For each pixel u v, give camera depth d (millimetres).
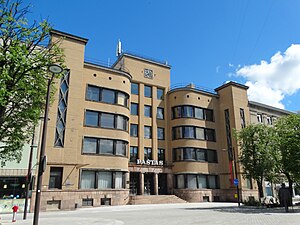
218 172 40438
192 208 25703
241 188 37594
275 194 41062
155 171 37125
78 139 30219
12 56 13055
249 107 44250
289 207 24234
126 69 38812
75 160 28781
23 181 25297
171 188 37938
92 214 20922
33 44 16562
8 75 12672
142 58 40719
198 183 38062
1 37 14102
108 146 32094
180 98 40875
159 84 41312
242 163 29266
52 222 15133
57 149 28062
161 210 23625
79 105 30594
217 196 39031
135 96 39062
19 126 15258
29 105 15094
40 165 11586
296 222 13555
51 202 26547
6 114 15297
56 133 28547
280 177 29484
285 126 26531
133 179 35844
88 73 33000
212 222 14406
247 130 29500
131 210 24281
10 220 16750
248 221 14586
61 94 29891
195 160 38438
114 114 33500
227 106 42812
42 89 15039
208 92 43406
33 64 15109
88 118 31750
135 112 38594
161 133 40156
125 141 33750
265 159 27172
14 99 14617
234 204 31453
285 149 24594
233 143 40219
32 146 20922
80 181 29234
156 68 41719
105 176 31109
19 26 14227
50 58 15273
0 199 23812
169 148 39938
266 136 27969
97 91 33219
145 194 36188
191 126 39812
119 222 14984
